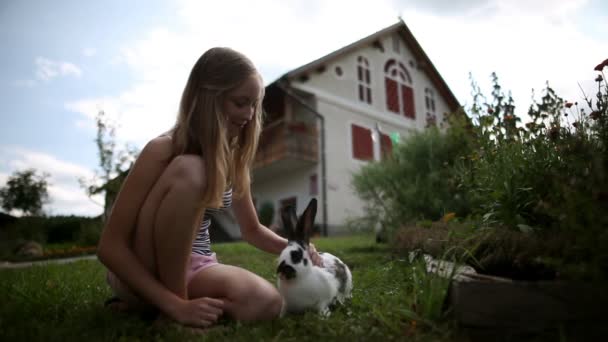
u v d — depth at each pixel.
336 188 14.30
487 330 1.59
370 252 5.84
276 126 14.50
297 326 1.87
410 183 6.62
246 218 2.48
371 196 7.54
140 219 1.84
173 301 1.79
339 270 2.44
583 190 1.77
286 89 13.57
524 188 2.61
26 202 19.03
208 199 1.79
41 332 1.68
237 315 1.92
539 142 2.67
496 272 2.27
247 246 7.61
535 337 1.54
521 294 1.57
